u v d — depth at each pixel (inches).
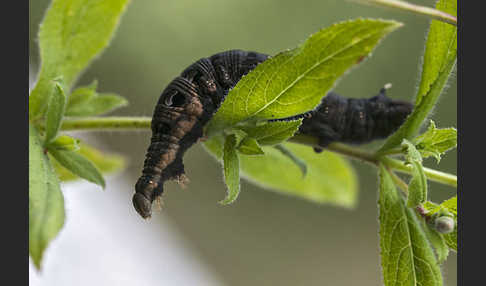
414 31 25.7
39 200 10.4
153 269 21.4
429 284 10.9
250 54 11.6
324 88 10.6
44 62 11.4
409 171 10.9
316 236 27.7
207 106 11.3
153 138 11.2
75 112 11.3
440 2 11.0
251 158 12.2
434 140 10.9
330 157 12.3
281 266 26.1
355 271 26.2
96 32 11.5
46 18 11.3
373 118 12.3
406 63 25.5
